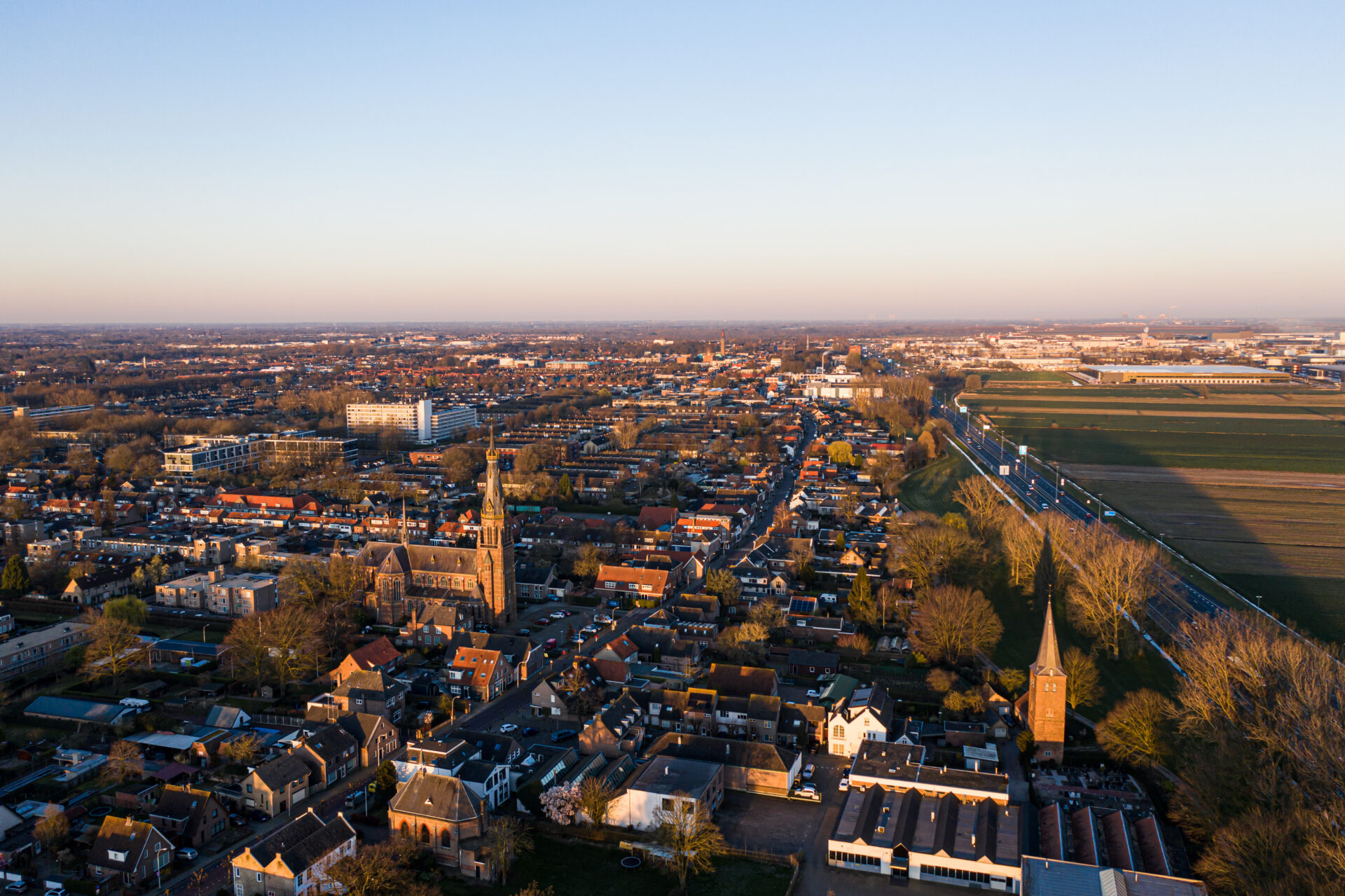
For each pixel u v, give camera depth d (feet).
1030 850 509.76
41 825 508.12
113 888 477.36
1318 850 415.44
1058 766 614.34
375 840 526.98
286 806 565.12
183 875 493.77
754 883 489.67
